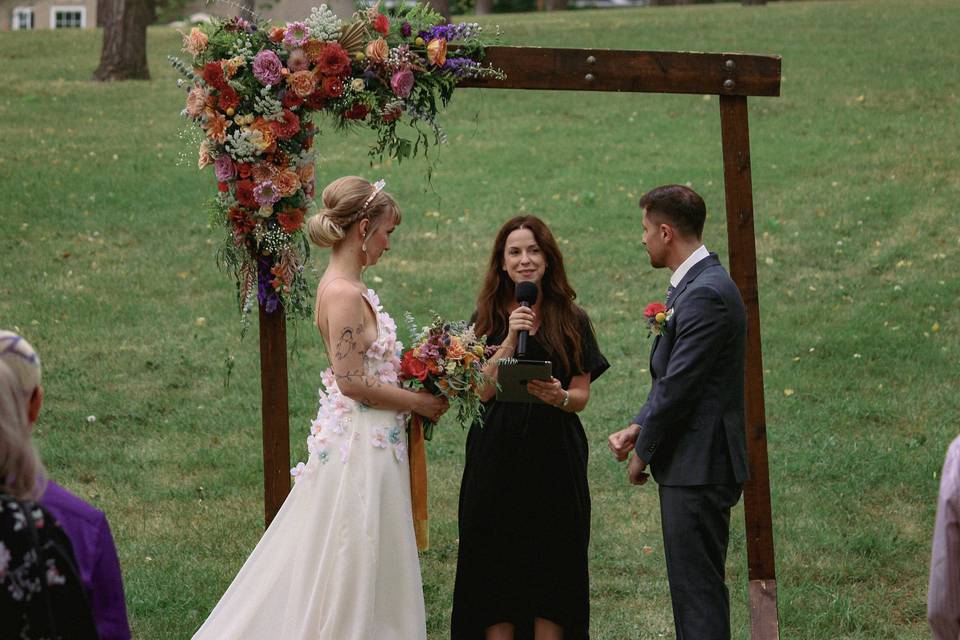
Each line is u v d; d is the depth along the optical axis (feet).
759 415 22.49
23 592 11.34
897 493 30.89
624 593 26.16
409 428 20.99
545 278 22.00
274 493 21.84
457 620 21.62
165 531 28.94
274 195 20.72
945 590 13.52
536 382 20.35
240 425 35.83
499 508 21.33
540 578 21.30
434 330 20.43
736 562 27.73
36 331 42.57
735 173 22.33
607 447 34.47
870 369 39.65
